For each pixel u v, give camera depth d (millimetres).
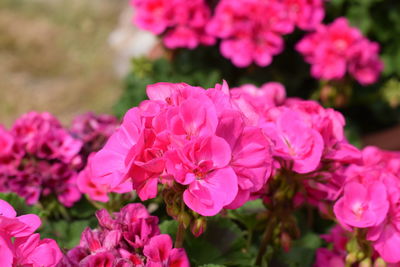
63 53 3553
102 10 4004
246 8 1377
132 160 695
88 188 897
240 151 717
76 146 992
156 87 753
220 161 705
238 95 752
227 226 889
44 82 3225
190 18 1441
